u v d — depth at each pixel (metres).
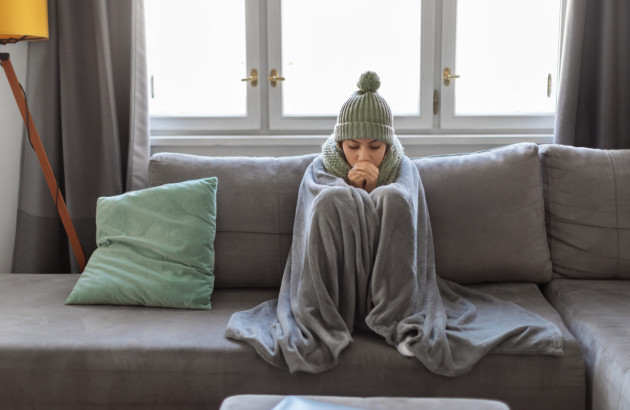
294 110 2.49
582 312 1.68
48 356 1.48
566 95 2.28
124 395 1.48
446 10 2.40
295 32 2.46
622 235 1.97
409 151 2.45
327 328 1.56
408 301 1.60
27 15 1.98
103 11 2.21
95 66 2.27
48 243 2.31
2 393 1.49
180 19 2.45
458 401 1.08
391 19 2.45
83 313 1.71
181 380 1.48
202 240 1.85
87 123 2.29
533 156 1.97
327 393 1.47
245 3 2.40
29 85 2.25
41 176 2.26
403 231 1.61
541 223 1.96
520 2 2.46
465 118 2.47
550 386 1.46
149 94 2.45
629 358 1.37
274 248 1.95
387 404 1.07
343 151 1.86
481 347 1.47
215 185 1.94
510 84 2.48
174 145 2.41
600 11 2.28
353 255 1.60
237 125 2.46
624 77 2.29
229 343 1.51
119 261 1.83
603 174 2.00
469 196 1.94
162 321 1.65
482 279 1.94
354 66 2.47
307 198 1.82
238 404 1.08
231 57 2.47
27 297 1.83
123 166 2.36
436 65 2.46
